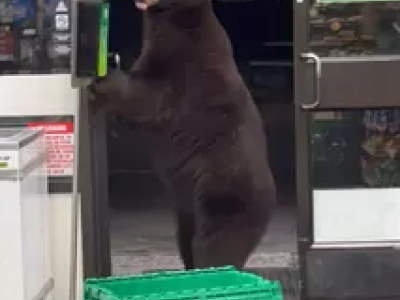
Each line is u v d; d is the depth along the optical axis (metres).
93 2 4.78
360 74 5.95
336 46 5.98
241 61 14.45
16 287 4.80
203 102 5.70
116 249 8.38
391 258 6.16
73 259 5.07
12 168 4.73
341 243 6.18
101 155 5.77
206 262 5.85
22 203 4.80
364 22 5.96
